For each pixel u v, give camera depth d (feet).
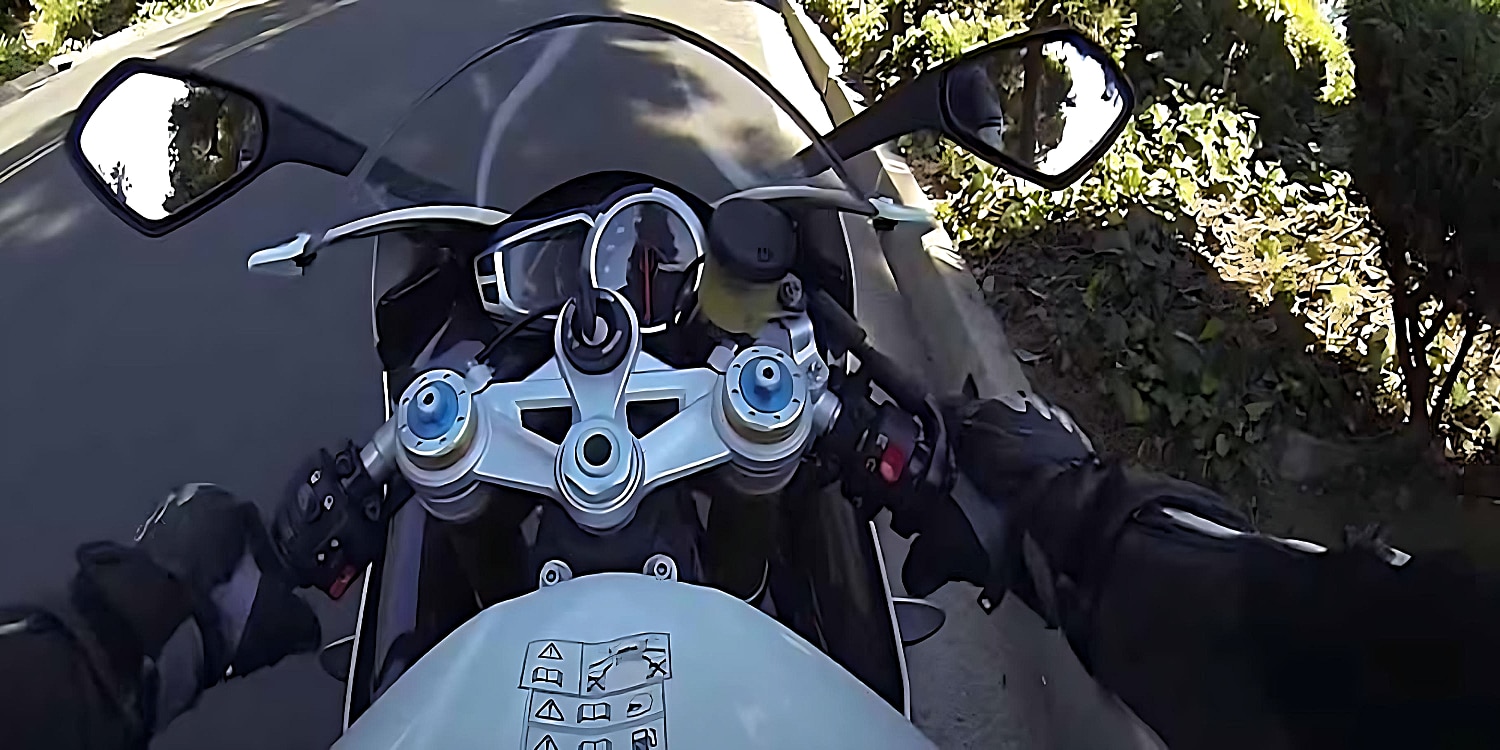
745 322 2.11
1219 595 1.55
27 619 1.66
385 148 3.33
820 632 2.30
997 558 1.94
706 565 2.04
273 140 2.79
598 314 1.84
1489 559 1.46
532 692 1.48
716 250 2.06
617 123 3.36
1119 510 1.75
